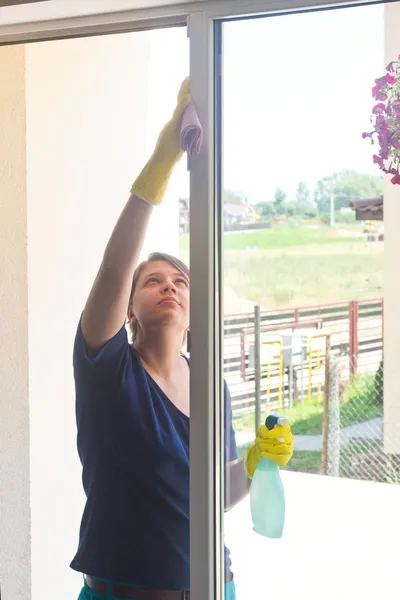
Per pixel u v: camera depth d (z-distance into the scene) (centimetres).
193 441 177
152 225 195
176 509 193
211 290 176
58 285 213
